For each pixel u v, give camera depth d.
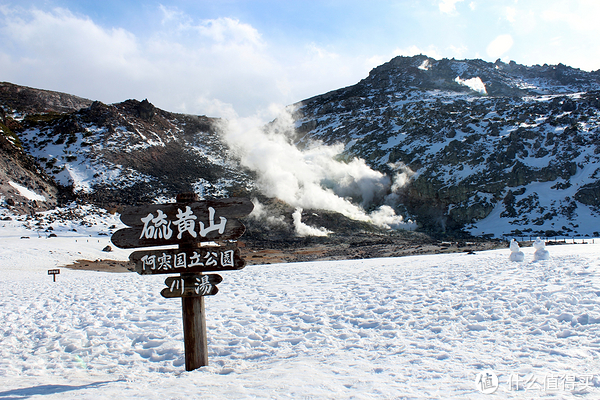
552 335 6.15
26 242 39.88
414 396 4.16
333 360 5.88
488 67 145.62
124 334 8.64
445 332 6.93
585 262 12.12
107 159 73.56
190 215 5.95
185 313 6.07
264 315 9.66
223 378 5.26
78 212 55.66
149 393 4.73
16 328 9.58
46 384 5.62
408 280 12.81
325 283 14.09
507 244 42.25
